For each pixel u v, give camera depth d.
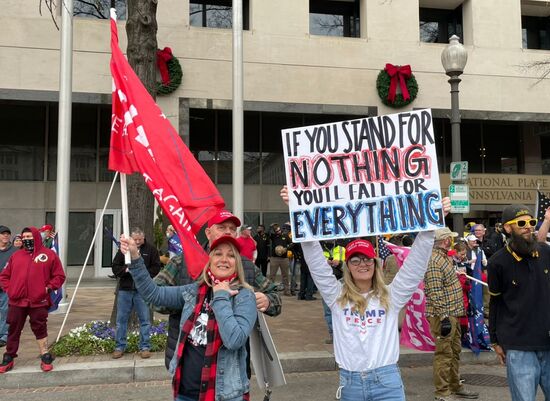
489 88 19.67
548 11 21.56
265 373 3.52
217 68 17.75
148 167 4.92
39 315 6.61
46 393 6.21
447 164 21.66
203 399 2.88
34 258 6.70
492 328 4.05
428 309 5.85
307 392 6.24
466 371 7.20
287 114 20.33
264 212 20.33
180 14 17.64
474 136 22.11
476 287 7.73
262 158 20.53
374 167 3.78
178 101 17.33
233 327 2.86
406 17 19.34
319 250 3.74
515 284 3.84
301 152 3.93
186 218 4.64
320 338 8.62
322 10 20.28
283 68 18.28
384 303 3.40
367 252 3.42
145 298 3.30
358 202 3.77
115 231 19.39
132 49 8.63
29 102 17.17
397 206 3.69
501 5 20.08
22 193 19.09
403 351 7.69
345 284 3.49
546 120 19.98
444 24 21.23
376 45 19.02
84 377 6.61
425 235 3.58
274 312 3.75
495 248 10.95
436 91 19.27
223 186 20.25
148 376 6.75
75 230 19.27
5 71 16.28
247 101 17.92
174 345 3.42
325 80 18.56
